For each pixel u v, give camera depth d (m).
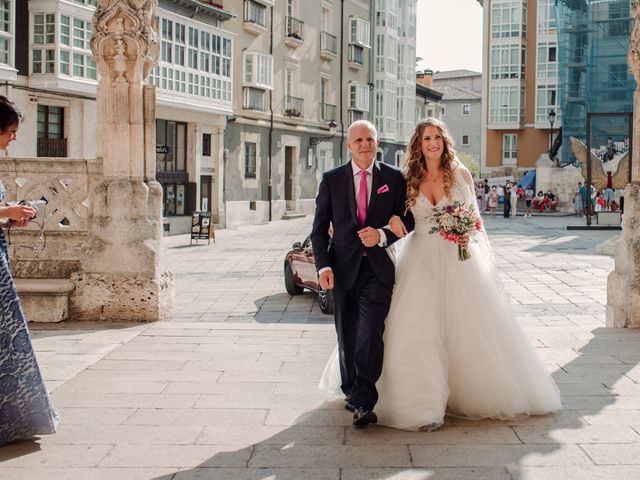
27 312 7.87
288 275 13.72
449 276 4.73
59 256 8.16
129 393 5.32
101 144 8.05
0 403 4.15
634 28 7.67
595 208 38.91
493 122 60.12
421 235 4.82
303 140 42.03
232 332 7.48
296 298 13.51
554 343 6.82
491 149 60.62
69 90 24.52
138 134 8.02
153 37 8.08
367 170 4.72
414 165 4.82
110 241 7.97
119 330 7.54
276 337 7.26
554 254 20.20
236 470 3.88
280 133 39.38
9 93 23.19
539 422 4.63
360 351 4.55
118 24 7.92
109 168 8.02
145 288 7.96
